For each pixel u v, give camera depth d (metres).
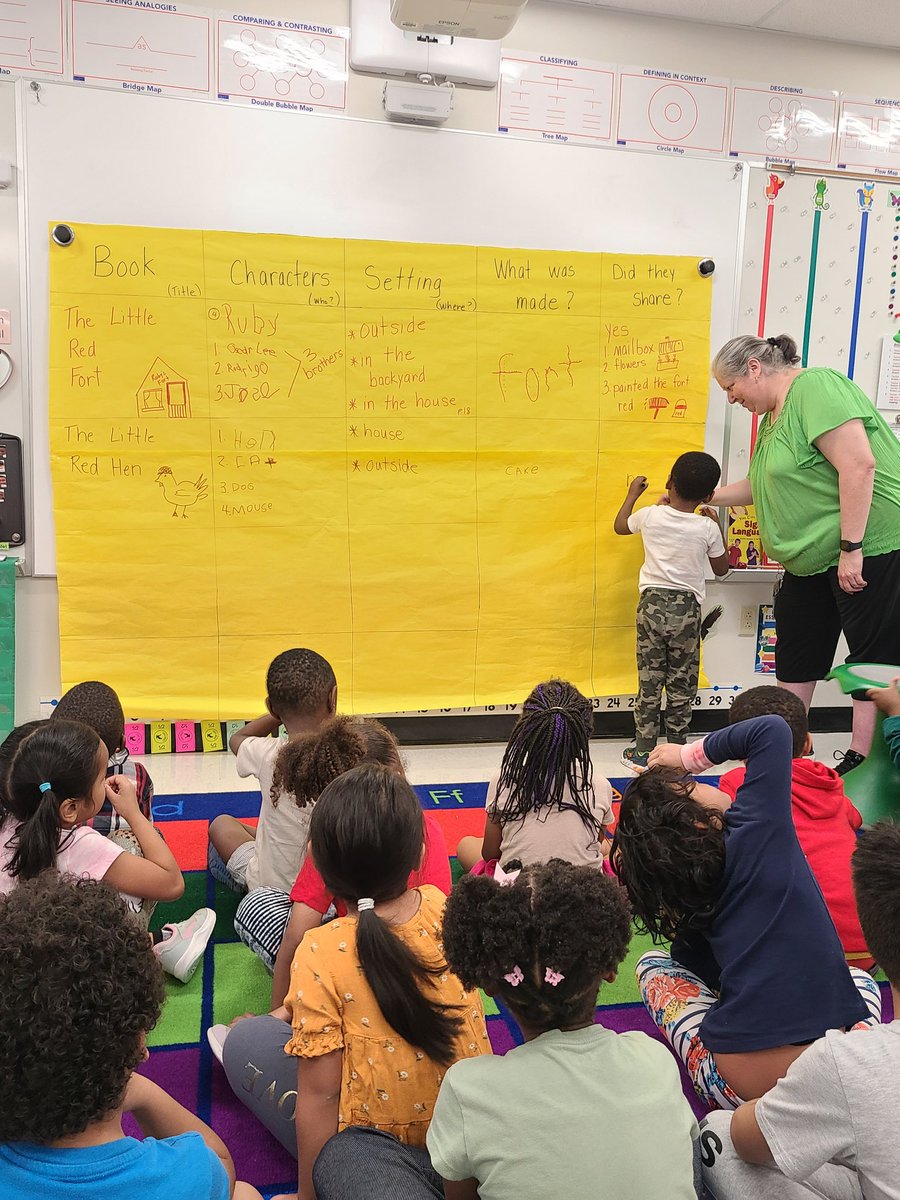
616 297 3.31
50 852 1.47
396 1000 1.09
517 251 3.21
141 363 3.00
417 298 3.16
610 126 3.25
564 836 1.76
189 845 2.49
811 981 1.26
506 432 3.29
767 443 3.03
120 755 2.03
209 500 3.11
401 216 3.14
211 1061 1.62
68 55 2.85
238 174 3.01
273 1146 1.41
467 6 2.60
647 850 1.35
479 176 3.18
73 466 3.00
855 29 3.32
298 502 3.17
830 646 3.16
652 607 3.24
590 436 3.35
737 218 3.39
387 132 3.09
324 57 3.02
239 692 3.22
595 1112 0.92
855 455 2.79
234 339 3.05
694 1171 1.17
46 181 2.88
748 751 1.40
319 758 1.66
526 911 0.97
